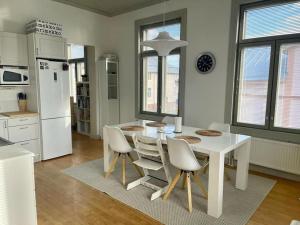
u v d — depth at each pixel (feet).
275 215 8.09
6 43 12.12
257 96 12.20
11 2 13.00
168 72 15.80
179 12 14.34
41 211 8.21
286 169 10.93
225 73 12.83
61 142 14.11
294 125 11.18
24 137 12.54
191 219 7.77
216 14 12.83
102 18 17.95
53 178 11.02
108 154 11.47
